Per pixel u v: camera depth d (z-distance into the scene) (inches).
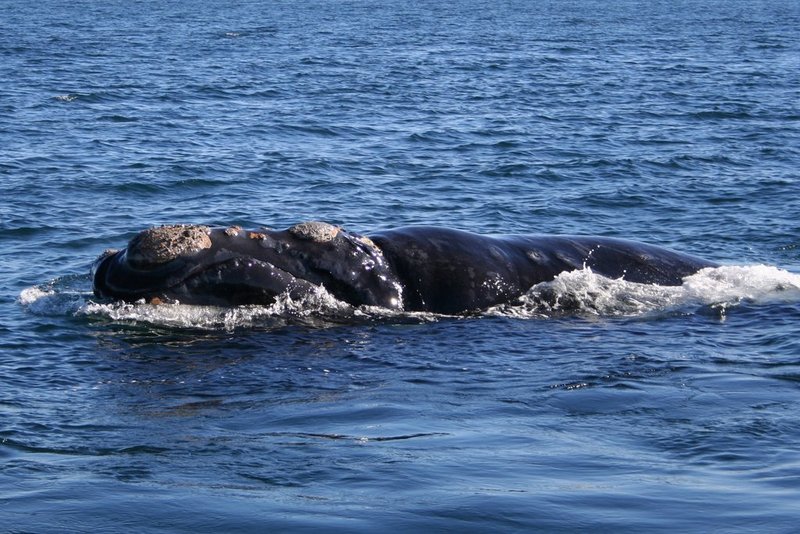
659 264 1257.4
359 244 1156.5
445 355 1032.2
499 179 2124.8
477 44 5935.0
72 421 859.4
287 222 1747.0
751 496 682.2
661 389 919.0
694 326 1128.8
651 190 2022.6
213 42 5826.8
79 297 1230.3
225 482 724.7
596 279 1211.2
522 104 3329.2
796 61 5032.0
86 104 3105.3
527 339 1080.2
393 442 798.5
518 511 665.0
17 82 3602.4
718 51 5605.3
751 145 2573.8
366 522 653.9
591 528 642.8
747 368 981.2
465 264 1174.3
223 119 2886.3
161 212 1792.6
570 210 1859.0
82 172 2086.6
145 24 7357.3
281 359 1021.8
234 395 926.4
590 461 753.6
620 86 3870.6
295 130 2721.5
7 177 2016.5
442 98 3457.2
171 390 941.2
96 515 668.7
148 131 2650.1
